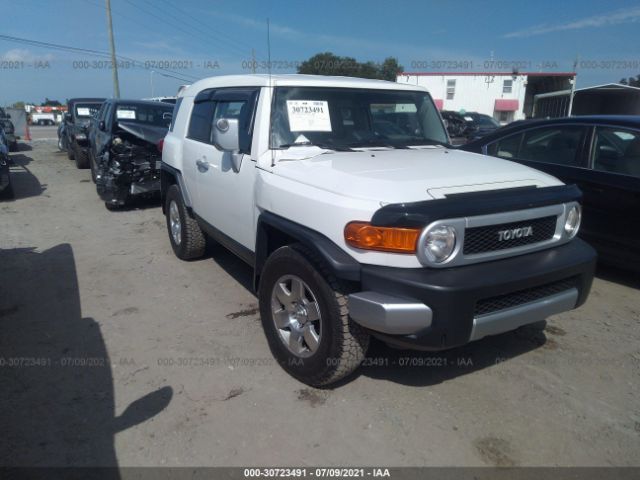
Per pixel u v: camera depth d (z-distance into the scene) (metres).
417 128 4.23
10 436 2.76
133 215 7.97
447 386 3.25
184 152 5.11
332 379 3.03
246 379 3.30
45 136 27.52
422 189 2.76
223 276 5.20
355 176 2.92
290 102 3.70
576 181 5.04
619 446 2.72
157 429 2.82
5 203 8.85
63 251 6.05
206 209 4.70
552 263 2.89
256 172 3.59
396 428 2.85
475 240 2.74
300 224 3.04
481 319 2.65
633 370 3.45
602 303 4.54
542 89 37.53
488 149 6.02
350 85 3.98
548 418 2.94
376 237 2.62
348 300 2.73
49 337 3.88
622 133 4.82
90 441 2.73
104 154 8.12
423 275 2.60
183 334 3.93
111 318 4.21
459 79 36.09
